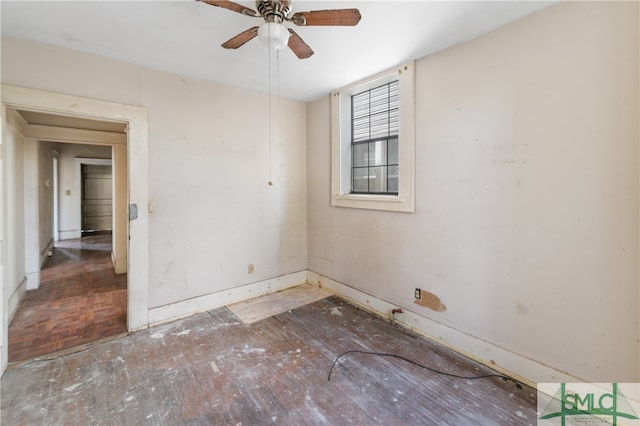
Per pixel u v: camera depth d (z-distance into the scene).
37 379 2.04
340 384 2.01
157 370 2.15
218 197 3.21
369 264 3.19
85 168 8.40
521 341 2.06
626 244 1.63
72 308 3.25
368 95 3.24
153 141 2.76
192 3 1.78
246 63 2.65
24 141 3.65
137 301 2.73
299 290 3.79
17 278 3.26
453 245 2.42
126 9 1.84
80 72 2.39
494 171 2.15
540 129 1.92
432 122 2.51
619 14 1.61
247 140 3.40
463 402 1.84
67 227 7.54
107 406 1.80
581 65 1.74
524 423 1.67
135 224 2.69
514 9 1.87
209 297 3.19
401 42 2.29
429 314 2.63
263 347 2.47
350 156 3.48
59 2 1.76
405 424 1.67
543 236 1.93
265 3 1.61
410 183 2.70
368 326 2.85
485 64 2.16
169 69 2.77
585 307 1.78
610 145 1.66
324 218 3.75
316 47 2.36
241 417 1.72
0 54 2.10
